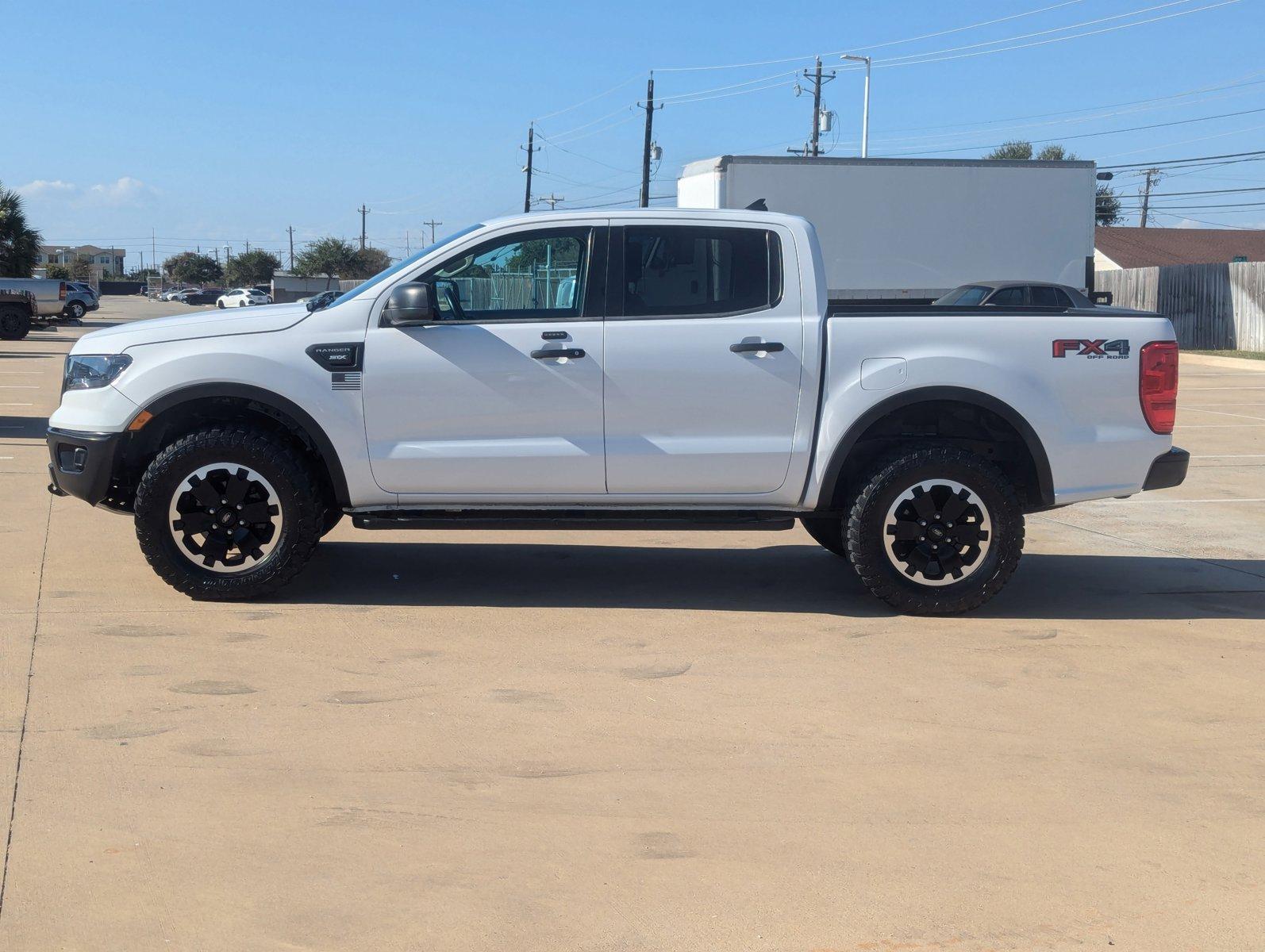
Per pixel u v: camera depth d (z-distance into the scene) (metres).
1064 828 3.74
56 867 3.35
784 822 3.74
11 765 4.03
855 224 20.95
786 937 3.08
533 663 5.27
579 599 6.43
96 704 4.62
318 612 6.03
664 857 3.50
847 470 6.33
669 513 6.23
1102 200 72.94
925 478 6.02
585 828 3.67
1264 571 7.46
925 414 6.36
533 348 5.99
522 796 3.89
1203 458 12.57
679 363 6.01
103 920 3.08
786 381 6.04
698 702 4.81
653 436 6.07
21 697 4.68
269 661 5.20
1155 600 6.68
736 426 6.08
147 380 5.97
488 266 6.10
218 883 3.28
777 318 6.07
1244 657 5.59
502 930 3.08
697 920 3.15
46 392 18.41
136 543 7.50
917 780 4.09
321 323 6.03
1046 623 6.14
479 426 6.04
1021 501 6.52
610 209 6.16
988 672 5.29
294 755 4.18
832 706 4.80
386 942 3.01
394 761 4.15
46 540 7.57
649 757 4.24
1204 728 4.64
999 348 6.07
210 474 5.96
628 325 6.02
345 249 105.00
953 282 21.55
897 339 6.06
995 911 3.23
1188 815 3.86
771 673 5.21
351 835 3.59
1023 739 4.50
